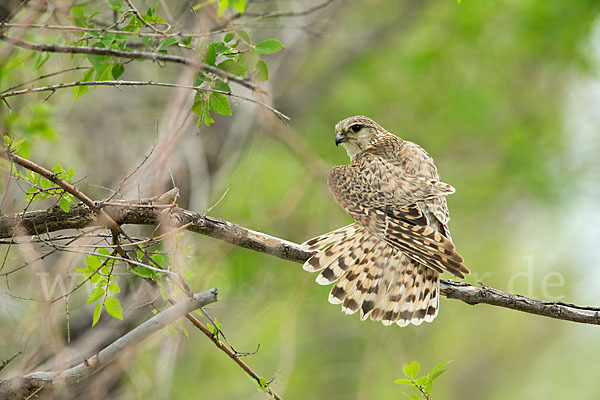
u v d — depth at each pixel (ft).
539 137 58.29
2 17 24.02
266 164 52.29
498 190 57.52
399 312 28.02
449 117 55.47
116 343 22.49
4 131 26.89
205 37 22.91
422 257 26.71
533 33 55.26
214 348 43.96
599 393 64.59
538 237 63.00
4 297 30.45
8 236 23.41
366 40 58.95
